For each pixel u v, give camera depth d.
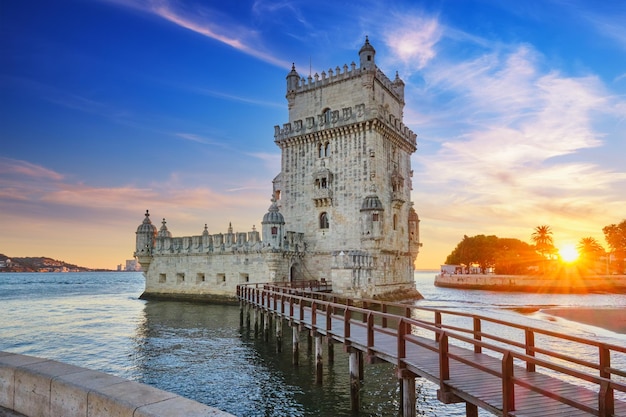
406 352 16.38
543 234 135.50
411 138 67.50
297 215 60.69
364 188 55.50
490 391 12.00
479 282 120.19
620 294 94.69
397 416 18.19
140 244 67.25
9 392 8.94
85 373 8.42
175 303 60.94
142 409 6.49
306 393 21.34
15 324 45.34
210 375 24.66
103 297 83.62
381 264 55.47
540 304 68.81
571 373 9.54
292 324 26.81
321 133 58.97
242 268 56.47
